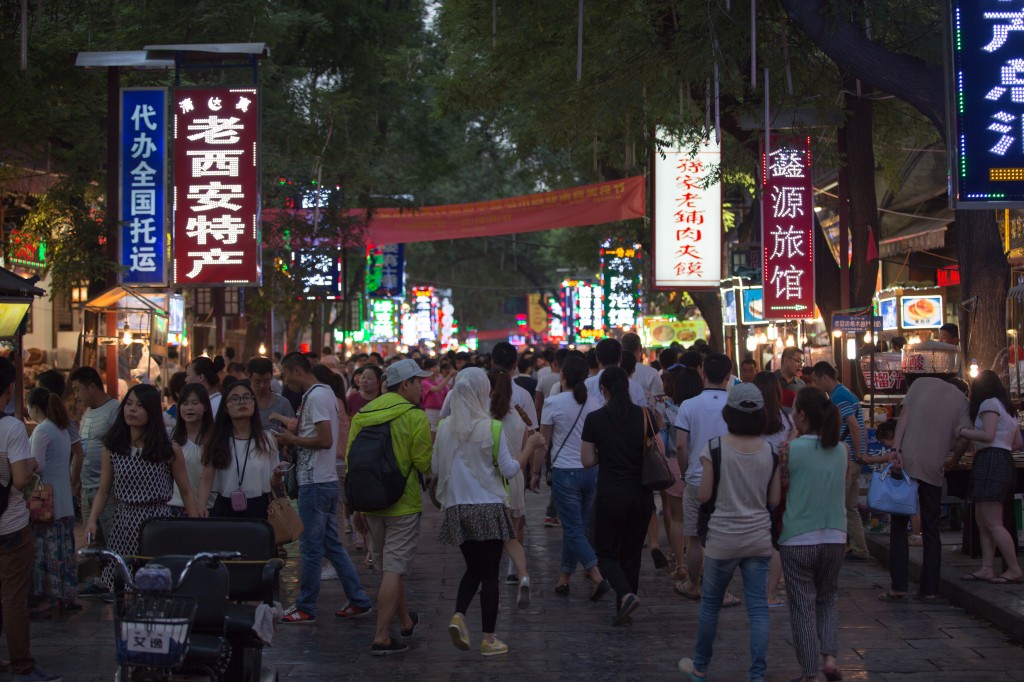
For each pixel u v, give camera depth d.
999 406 9.88
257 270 15.91
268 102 23.97
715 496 7.20
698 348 16.41
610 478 8.92
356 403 14.23
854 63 11.44
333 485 9.41
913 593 10.28
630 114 16.53
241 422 8.59
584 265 37.88
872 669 7.74
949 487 11.80
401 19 28.75
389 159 28.19
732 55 13.45
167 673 5.71
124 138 15.98
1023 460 11.36
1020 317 14.84
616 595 9.55
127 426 8.34
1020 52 9.19
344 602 10.20
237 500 8.41
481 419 8.22
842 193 17.27
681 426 9.84
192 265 15.93
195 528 6.45
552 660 8.09
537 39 16.73
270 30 20.77
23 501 7.52
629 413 8.97
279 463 8.86
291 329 29.94
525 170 32.50
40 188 20.19
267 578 6.22
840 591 10.41
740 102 15.78
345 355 34.81
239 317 31.05
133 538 8.33
